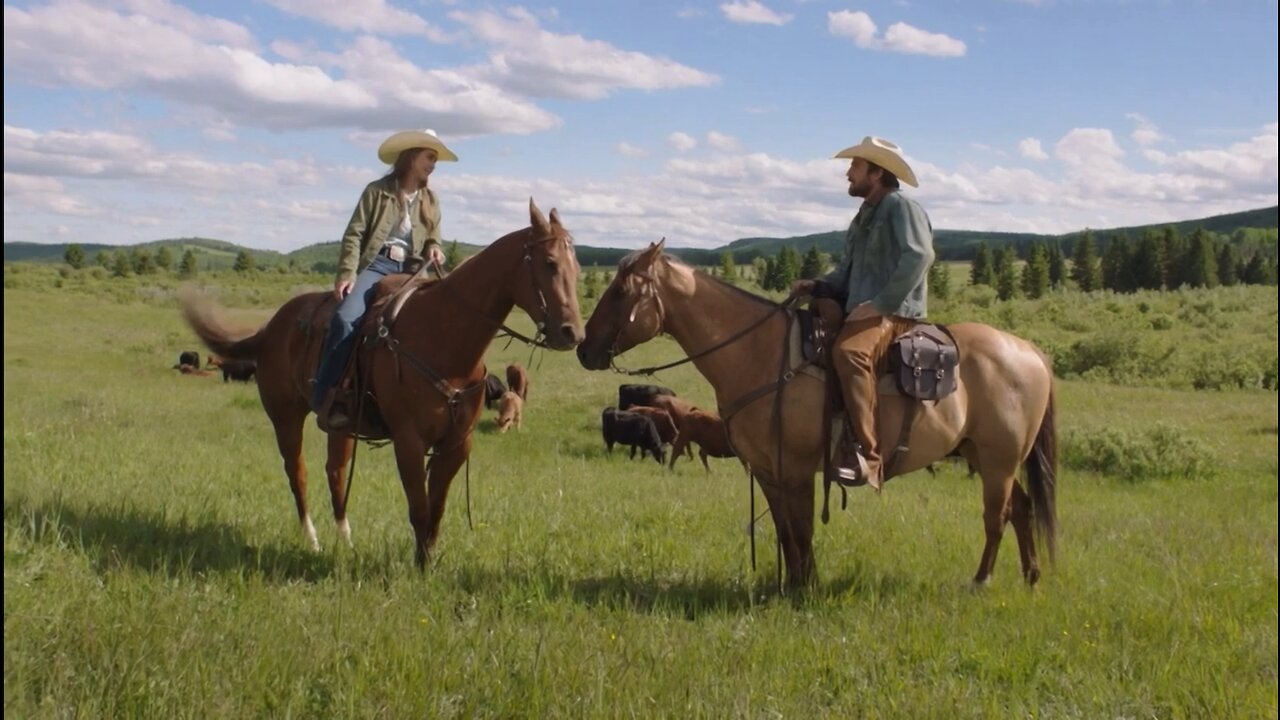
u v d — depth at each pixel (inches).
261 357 308.3
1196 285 3555.6
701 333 259.1
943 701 179.3
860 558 302.0
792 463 257.4
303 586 230.2
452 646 187.2
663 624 216.2
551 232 235.5
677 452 677.9
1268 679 201.6
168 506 303.3
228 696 156.6
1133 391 1112.8
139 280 3294.8
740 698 172.7
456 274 250.1
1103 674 198.7
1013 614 242.5
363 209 270.8
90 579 210.1
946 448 266.4
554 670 176.7
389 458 526.0
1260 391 1151.6
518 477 497.7
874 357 252.4
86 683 154.4
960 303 2413.9
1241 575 305.7
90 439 460.8
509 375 789.9
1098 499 524.7
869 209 257.0
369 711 156.3
